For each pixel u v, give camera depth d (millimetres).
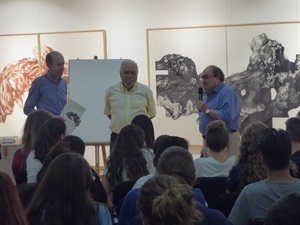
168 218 1783
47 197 2525
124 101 6039
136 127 4164
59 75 6426
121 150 4055
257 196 2816
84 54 8562
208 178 3689
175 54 8156
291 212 1493
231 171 3461
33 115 4453
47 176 2551
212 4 7973
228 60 7934
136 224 2432
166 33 8180
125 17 8383
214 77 5938
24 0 8766
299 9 7645
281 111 7738
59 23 8648
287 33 7695
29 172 3988
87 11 8531
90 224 2541
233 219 2893
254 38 7816
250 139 3350
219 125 4039
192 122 8164
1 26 8883
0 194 1986
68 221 2477
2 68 8914
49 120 4055
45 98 6398
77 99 7332
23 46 8805
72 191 2504
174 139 3611
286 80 7707
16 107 8898
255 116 7848
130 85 6062
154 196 1829
